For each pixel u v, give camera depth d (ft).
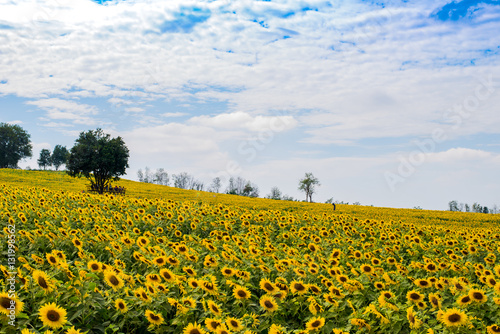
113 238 30.27
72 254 26.89
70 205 52.80
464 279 25.03
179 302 17.30
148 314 16.03
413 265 28.96
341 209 124.88
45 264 23.31
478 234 48.91
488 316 19.34
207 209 51.67
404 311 18.45
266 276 24.09
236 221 49.44
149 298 16.94
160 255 24.04
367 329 17.19
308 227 47.21
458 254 37.83
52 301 15.47
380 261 29.22
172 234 38.58
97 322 16.22
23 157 335.67
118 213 45.03
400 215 112.16
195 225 42.86
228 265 24.18
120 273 19.38
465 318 16.84
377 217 94.22
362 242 42.75
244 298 18.98
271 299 18.58
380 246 40.47
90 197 60.29
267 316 19.02
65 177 193.16
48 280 15.69
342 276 22.22
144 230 41.14
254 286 22.79
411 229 54.24
